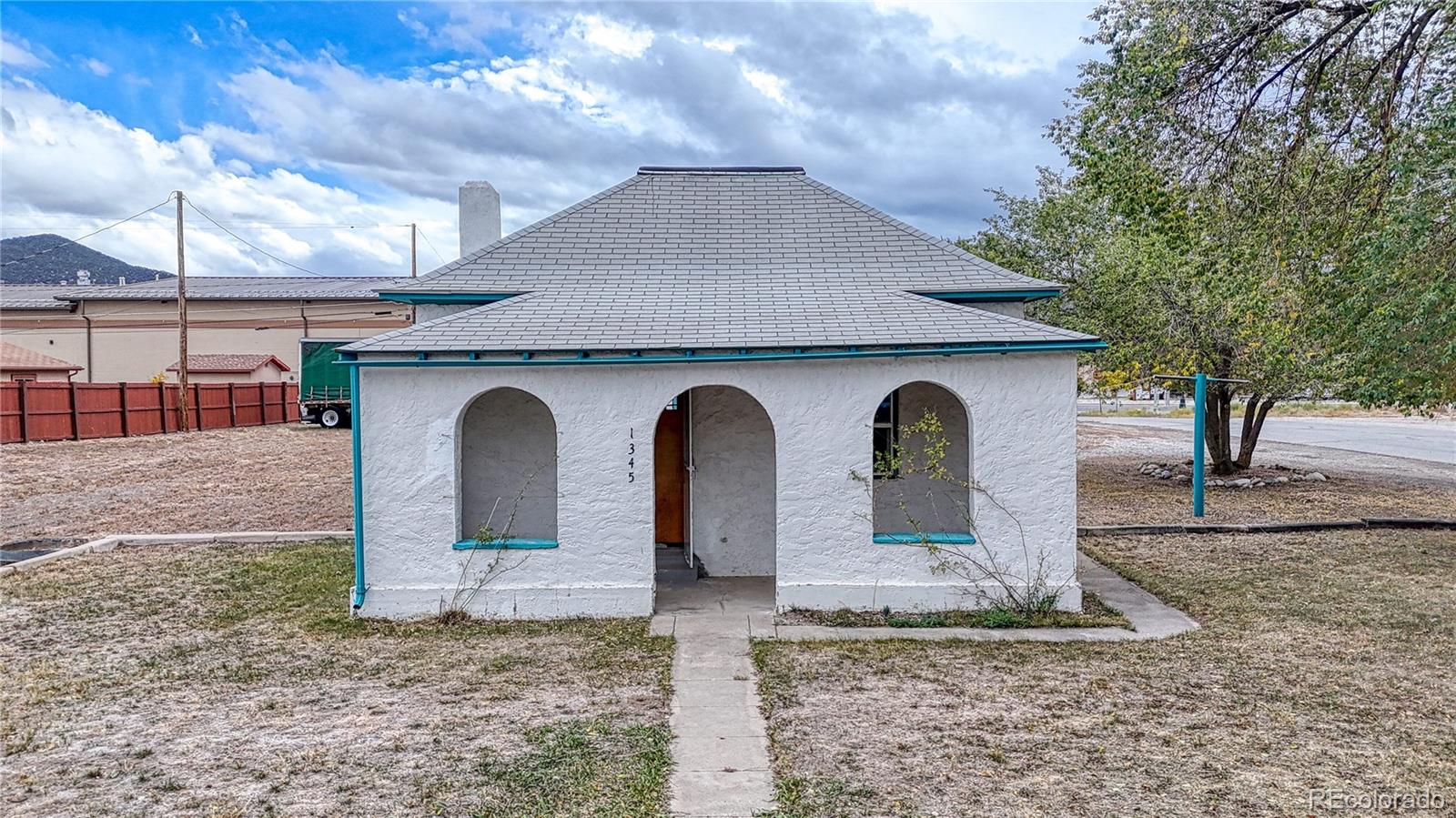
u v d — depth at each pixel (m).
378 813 4.50
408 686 6.42
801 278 9.55
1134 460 22.39
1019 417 8.11
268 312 41.19
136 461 21.92
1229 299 12.84
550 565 8.16
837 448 8.14
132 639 7.60
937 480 9.76
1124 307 15.86
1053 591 8.19
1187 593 9.23
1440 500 15.74
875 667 6.79
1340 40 11.36
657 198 10.66
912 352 7.82
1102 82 11.69
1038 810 4.55
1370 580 9.86
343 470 20.67
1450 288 9.31
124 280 57.81
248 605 8.66
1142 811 4.55
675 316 8.46
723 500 9.77
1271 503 15.40
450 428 8.04
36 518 14.25
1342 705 6.04
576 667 6.80
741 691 6.28
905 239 10.19
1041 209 17.50
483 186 12.09
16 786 4.81
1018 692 6.26
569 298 8.90
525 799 4.66
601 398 8.07
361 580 8.10
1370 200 10.69
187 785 4.82
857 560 8.22
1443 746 5.36
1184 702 6.08
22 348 34.12
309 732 5.55
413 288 9.07
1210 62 11.24
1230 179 11.52
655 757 5.15
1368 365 11.13
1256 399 17.91
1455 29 9.38
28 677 6.62
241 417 34.47
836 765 5.06
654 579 8.98
